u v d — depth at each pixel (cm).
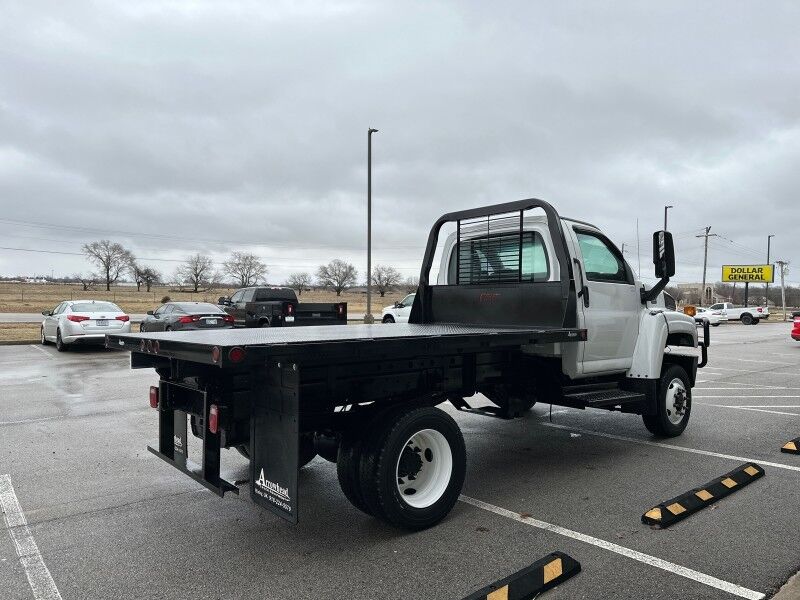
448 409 872
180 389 410
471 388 488
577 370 531
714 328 3684
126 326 1689
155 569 339
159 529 398
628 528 396
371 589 314
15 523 411
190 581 324
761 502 444
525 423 757
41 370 1266
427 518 392
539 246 556
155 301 6294
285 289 2127
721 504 440
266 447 349
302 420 374
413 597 306
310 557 354
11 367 1319
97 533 392
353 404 409
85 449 611
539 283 533
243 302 2097
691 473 526
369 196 2558
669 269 585
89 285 9706
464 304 606
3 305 5000
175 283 9969
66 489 484
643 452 602
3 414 793
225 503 450
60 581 325
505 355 523
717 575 327
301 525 405
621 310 585
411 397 430
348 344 343
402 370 428
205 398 366
